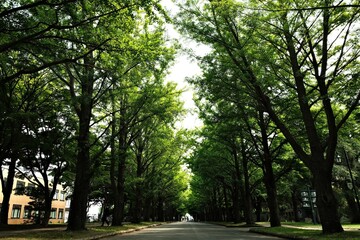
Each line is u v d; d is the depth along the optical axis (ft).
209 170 114.42
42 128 75.87
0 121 61.05
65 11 34.83
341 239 35.65
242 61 52.26
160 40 55.42
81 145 58.95
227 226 106.11
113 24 39.34
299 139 65.51
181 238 48.44
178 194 217.56
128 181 95.66
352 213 104.68
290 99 57.21
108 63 49.80
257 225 97.91
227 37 51.37
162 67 59.57
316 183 46.47
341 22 43.60
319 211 45.80
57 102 75.82
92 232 53.11
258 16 43.98
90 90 59.06
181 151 130.52
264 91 56.13
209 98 58.80
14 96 74.43
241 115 65.16
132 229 73.72
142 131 94.32
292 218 198.29
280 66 52.85
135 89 69.05
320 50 51.44
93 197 152.46
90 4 36.52
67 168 91.35
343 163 101.65
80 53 41.14
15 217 158.20
